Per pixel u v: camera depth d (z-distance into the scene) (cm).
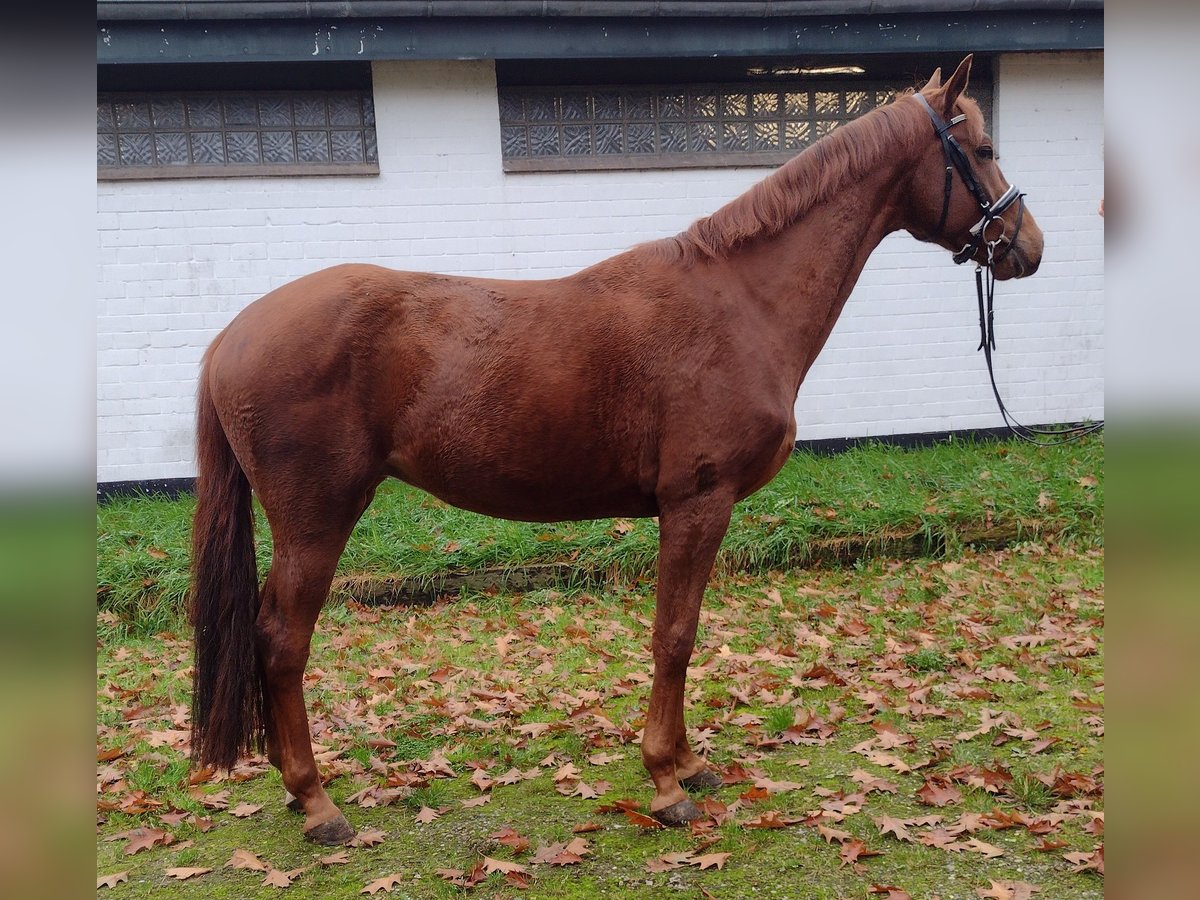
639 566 466
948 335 607
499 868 221
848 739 300
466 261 570
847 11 541
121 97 536
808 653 377
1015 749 282
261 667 239
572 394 232
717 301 241
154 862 238
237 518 237
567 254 578
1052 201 606
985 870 218
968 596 427
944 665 357
